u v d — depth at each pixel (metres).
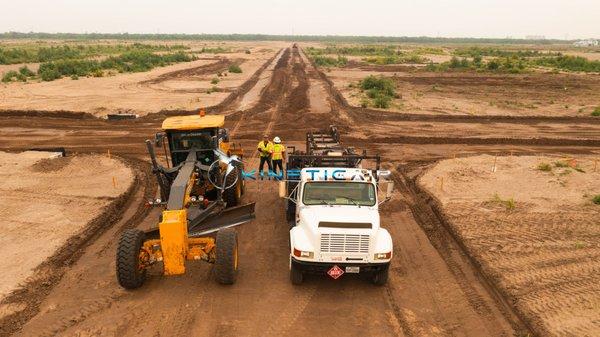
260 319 7.83
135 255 8.30
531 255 10.01
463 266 9.81
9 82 42.00
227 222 9.98
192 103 31.31
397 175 16.75
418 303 8.34
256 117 27.55
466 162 18.05
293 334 7.43
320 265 8.30
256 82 45.75
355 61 79.69
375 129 25.03
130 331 7.50
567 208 12.88
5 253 10.09
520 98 36.50
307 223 8.58
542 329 7.38
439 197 13.80
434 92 39.59
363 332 7.48
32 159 18.03
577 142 22.33
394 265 9.81
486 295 8.62
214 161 11.62
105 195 13.88
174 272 8.27
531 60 79.38
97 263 9.84
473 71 58.81
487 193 14.23
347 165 11.40
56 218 12.10
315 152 12.38
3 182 15.13
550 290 8.55
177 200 8.76
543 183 15.30
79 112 27.84
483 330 7.54
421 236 11.37
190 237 9.54
